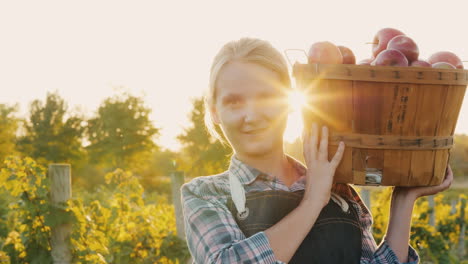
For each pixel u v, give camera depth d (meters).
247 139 1.37
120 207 6.96
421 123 1.32
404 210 1.50
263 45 1.38
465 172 40.66
